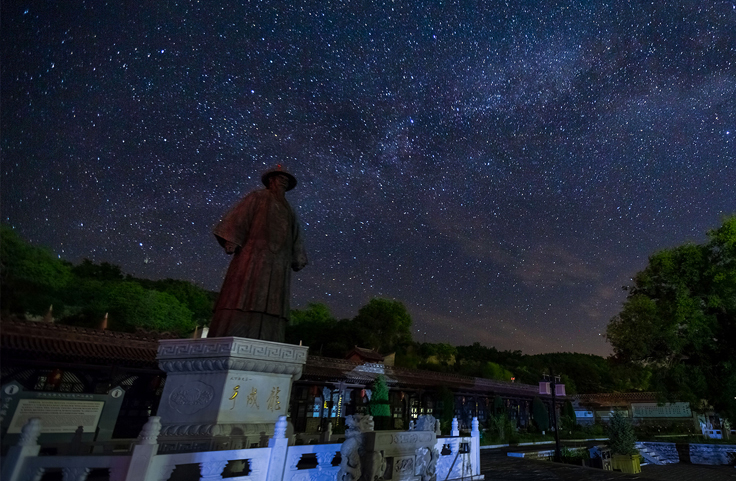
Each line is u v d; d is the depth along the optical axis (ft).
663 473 55.21
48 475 25.05
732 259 66.08
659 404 81.41
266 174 33.47
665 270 71.46
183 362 25.23
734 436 96.32
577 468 39.81
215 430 22.68
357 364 78.64
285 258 30.86
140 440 14.16
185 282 130.11
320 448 19.44
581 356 200.23
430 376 88.69
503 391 98.58
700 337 66.90
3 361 41.88
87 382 47.78
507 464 43.37
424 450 23.00
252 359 25.22
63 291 82.02
